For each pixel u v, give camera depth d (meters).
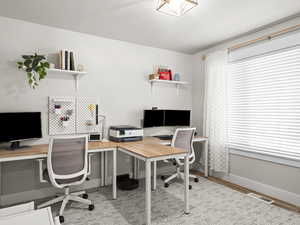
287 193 2.69
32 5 2.34
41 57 2.57
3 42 2.63
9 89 2.67
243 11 2.45
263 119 3.02
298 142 2.62
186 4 2.09
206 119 3.85
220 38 3.40
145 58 3.78
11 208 1.01
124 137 3.14
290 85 2.70
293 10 2.43
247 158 3.22
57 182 2.28
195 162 4.22
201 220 2.25
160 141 3.25
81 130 3.17
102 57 3.34
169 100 4.10
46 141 2.91
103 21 2.76
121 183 3.21
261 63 3.05
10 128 2.45
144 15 2.57
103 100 3.37
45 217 0.87
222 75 3.54
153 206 2.57
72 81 3.11
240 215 2.36
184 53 4.28
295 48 2.62
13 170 2.68
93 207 2.47
